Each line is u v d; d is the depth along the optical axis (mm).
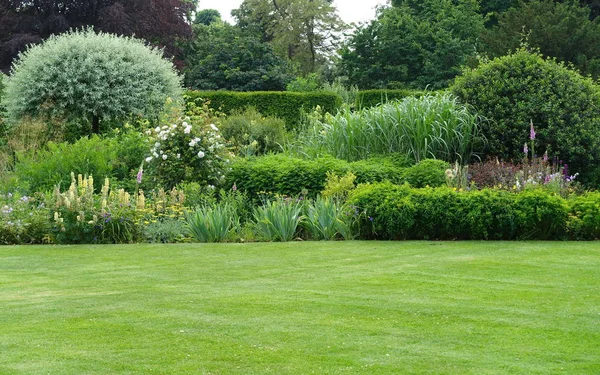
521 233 8734
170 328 4512
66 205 8836
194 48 34406
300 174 10469
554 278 6102
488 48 26562
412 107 12055
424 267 6688
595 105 12844
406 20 28938
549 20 24000
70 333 4422
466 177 10500
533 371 3668
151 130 11555
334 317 4781
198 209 9297
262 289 5727
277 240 9062
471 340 4234
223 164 10883
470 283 5906
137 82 16766
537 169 10891
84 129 17172
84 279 6277
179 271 6645
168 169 10875
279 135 15516
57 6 28781
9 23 28359
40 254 7781
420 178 10375
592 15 28859
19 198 9914
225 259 7340
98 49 16734
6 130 17078
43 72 16281
